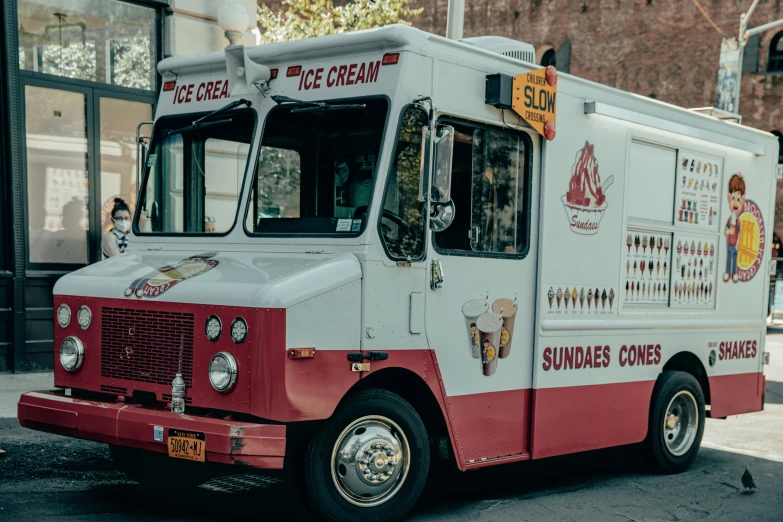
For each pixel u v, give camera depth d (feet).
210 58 20.57
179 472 22.47
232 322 16.31
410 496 18.21
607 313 23.00
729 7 101.60
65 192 35.53
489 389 19.79
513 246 20.45
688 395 25.84
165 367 17.37
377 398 17.70
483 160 19.67
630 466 26.13
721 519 20.48
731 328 27.78
